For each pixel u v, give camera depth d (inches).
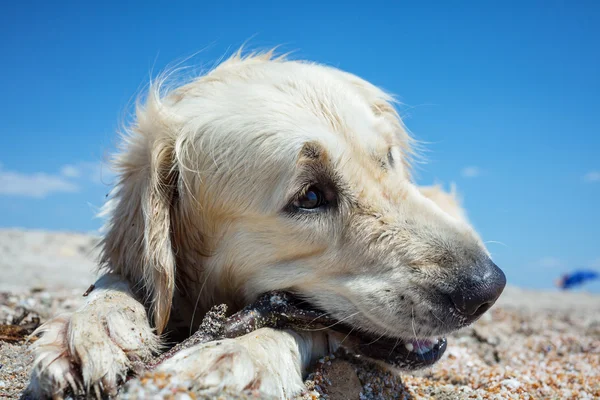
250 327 16.3
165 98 20.3
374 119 19.4
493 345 29.0
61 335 14.7
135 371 14.4
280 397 14.3
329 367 16.5
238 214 17.7
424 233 17.2
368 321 17.0
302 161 17.2
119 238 18.6
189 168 18.2
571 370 24.4
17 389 15.6
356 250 17.3
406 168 24.9
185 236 18.7
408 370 17.1
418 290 16.5
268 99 18.3
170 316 19.0
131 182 18.9
